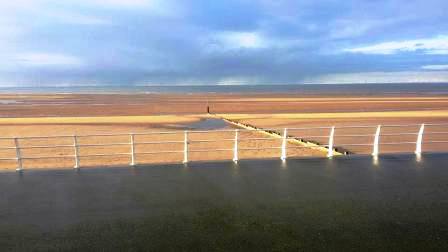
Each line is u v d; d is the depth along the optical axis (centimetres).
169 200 952
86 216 844
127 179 1162
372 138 3016
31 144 2805
